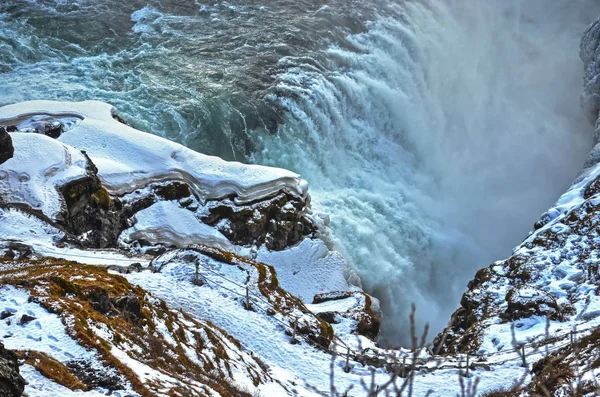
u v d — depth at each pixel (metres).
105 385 11.50
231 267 22.06
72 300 13.92
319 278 31.83
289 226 32.62
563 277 24.88
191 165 32.62
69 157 28.53
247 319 19.77
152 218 30.44
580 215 28.11
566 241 26.66
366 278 37.06
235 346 17.83
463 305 25.69
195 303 19.88
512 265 26.66
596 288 23.36
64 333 12.53
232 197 32.22
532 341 20.58
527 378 17.72
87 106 34.84
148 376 12.16
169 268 21.55
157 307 16.62
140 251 29.31
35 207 25.95
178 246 30.28
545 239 27.58
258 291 21.11
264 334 19.34
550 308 22.27
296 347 19.19
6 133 27.53
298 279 31.52
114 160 31.47
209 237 30.89
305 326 19.91
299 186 34.00
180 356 14.45
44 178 27.12
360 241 38.25
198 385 12.82
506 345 21.03
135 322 14.95
